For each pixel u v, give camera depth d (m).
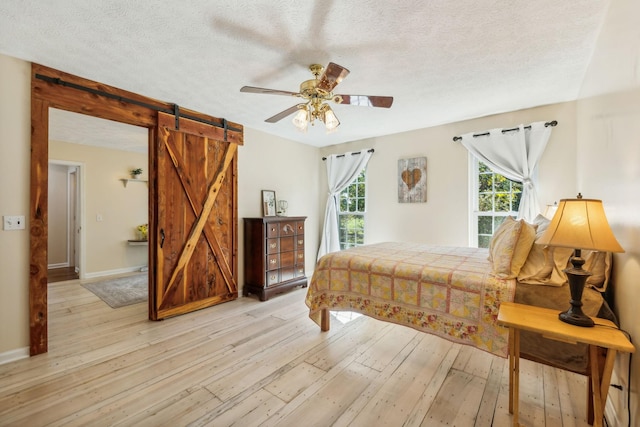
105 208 5.48
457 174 3.98
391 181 4.62
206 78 2.69
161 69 2.52
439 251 3.10
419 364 2.31
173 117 3.33
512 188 3.67
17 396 1.89
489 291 1.98
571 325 1.50
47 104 2.49
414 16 1.81
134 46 2.17
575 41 2.09
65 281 4.98
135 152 5.89
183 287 3.45
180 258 3.41
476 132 3.80
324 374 2.17
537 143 3.33
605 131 1.93
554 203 3.12
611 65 1.74
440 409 1.79
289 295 4.25
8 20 1.86
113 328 3.01
